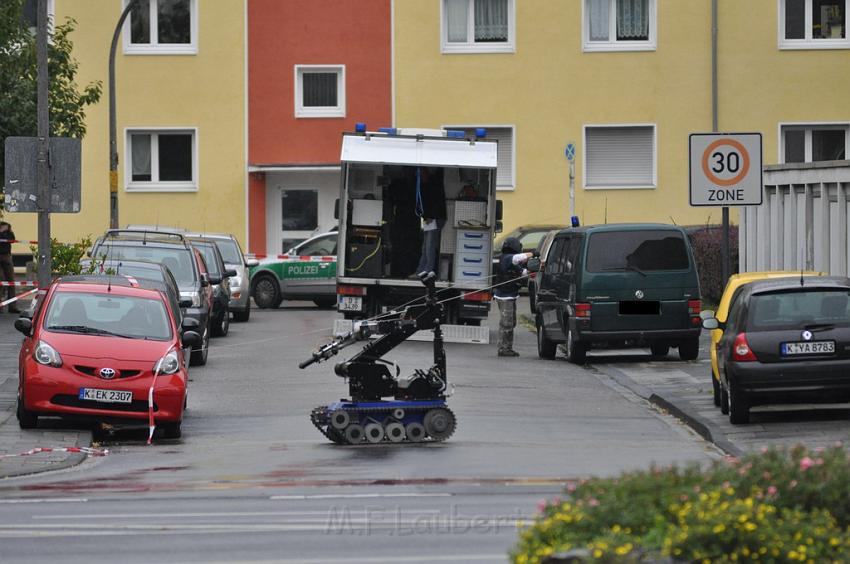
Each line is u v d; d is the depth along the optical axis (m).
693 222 132.38
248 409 58.25
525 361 77.50
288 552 28.84
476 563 27.19
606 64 132.00
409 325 47.59
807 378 49.78
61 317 54.06
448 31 133.00
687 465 24.94
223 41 132.62
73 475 42.56
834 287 50.97
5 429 52.19
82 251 86.88
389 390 47.53
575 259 74.88
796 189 82.00
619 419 54.91
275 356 78.44
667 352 79.25
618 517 21.81
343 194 86.81
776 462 23.48
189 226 133.25
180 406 51.44
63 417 51.34
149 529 31.95
